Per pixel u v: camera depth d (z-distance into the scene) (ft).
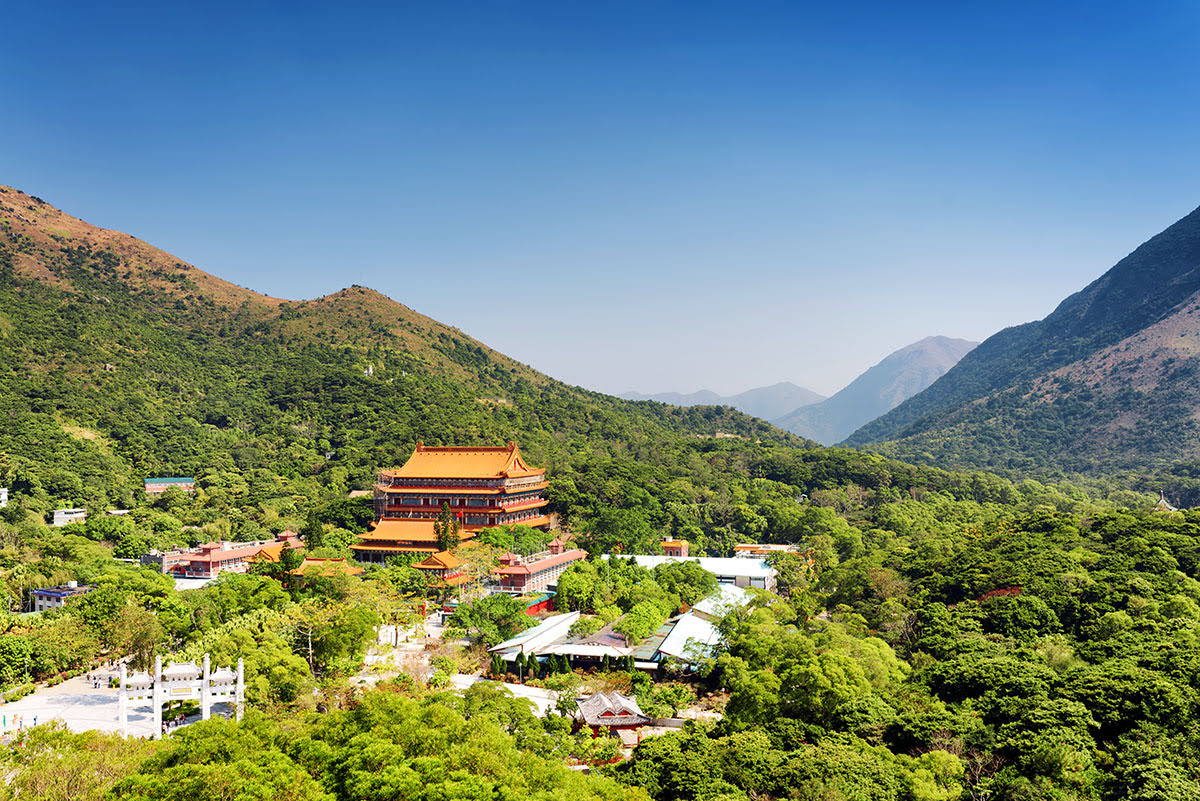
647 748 301.22
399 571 596.29
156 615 442.91
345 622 432.25
